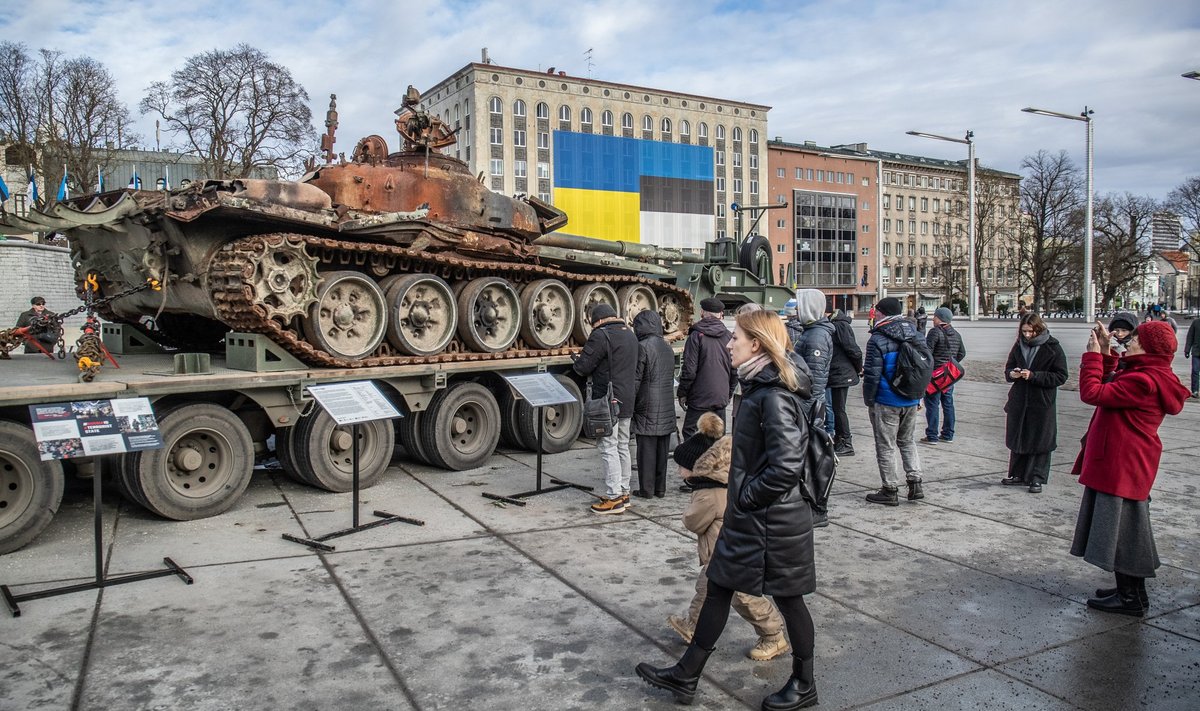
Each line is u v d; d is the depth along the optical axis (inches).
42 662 168.2
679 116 2834.6
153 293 340.2
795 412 147.4
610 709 152.1
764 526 147.5
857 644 181.2
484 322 378.9
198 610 197.2
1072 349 1003.3
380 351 346.0
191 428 276.8
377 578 221.1
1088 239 1475.1
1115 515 194.9
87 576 220.7
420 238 348.2
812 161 3326.8
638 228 2746.1
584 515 289.6
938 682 163.0
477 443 372.5
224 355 382.6
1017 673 167.2
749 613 170.6
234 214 294.7
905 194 3735.2
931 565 235.1
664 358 311.4
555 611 198.8
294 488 327.6
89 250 359.9
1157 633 187.8
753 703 155.3
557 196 2588.6
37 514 243.0
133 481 266.5
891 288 3703.3
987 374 794.8
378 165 385.4
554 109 2573.8
